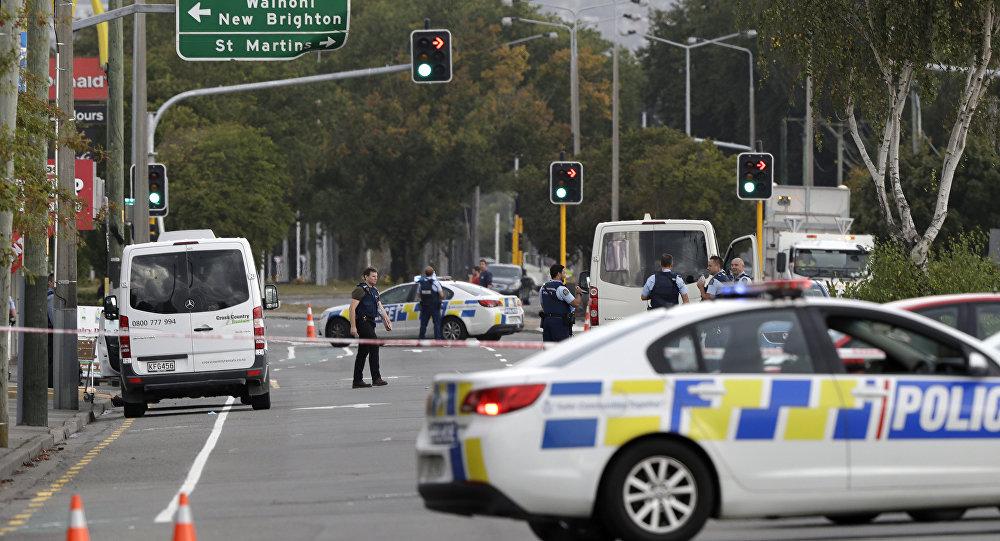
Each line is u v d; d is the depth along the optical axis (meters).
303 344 172.62
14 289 147.25
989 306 56.84
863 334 43.19
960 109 108.19
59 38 92.19
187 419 91.75
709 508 41.06
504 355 145.25
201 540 45.84
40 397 86.25
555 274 108.06
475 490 40.41
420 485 42.06
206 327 93.00
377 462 65.50
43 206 72.31
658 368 41.22
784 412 41.50
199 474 64.31
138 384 92.50
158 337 92.88
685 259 119.56
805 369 42.12
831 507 41.81
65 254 98.75
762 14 111.88
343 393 105.69
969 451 42.66
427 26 119.25
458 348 156.62
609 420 40.50
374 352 110.38
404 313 161.62
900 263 104.81
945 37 105.25
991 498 42.75
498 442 40.09
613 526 40.50
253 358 93.31
